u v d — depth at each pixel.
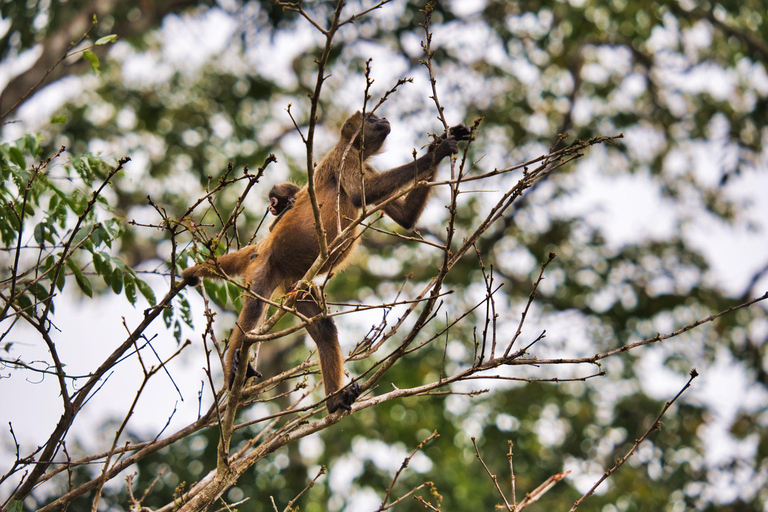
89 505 12.98
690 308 22.52
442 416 19.66
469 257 22.08
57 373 5.77
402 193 5.62
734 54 21.80
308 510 16.95
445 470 18.98
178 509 6.09
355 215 7.87
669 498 19.39
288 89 22.30
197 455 14.96
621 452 20.25
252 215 20.64
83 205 7.44
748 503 19.77
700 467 19.94
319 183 8.16
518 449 19.98
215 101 21.67
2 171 7.39
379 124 8.48
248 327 7.15
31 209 7.35
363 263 22.34
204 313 5.54
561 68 22.28
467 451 20.14
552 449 20.80
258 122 22.31
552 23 21.02
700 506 19.36
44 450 5.89
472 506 18.31
